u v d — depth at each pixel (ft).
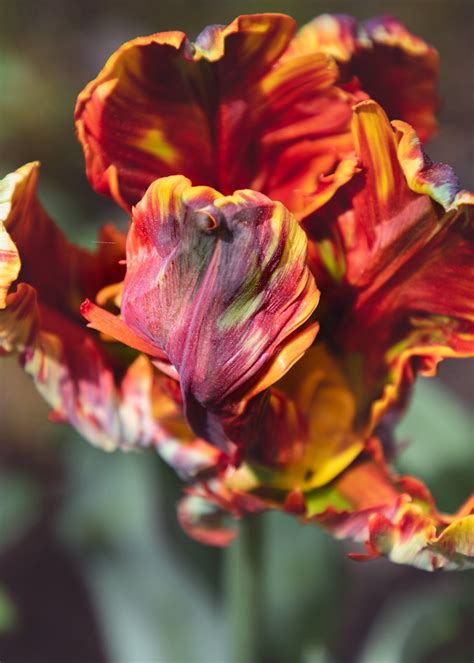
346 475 1.17
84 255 1.20
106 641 2.68
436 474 1.76
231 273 1.01
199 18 4.27
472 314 1.12
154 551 2.02
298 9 4.19
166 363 1.09
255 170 1.14
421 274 1.11
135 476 2.10
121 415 1.21
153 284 1.04
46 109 3.66
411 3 4.40
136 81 1.09
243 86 1.10
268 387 1.07
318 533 1.90
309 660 1.84
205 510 1.30
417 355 1.15
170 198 1.01
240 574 1.50
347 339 1.15
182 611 1.96
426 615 1.91
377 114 1.05
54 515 2.94
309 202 1.10
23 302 1.12
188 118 1.11
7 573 2.83
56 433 3.07
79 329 1.20
